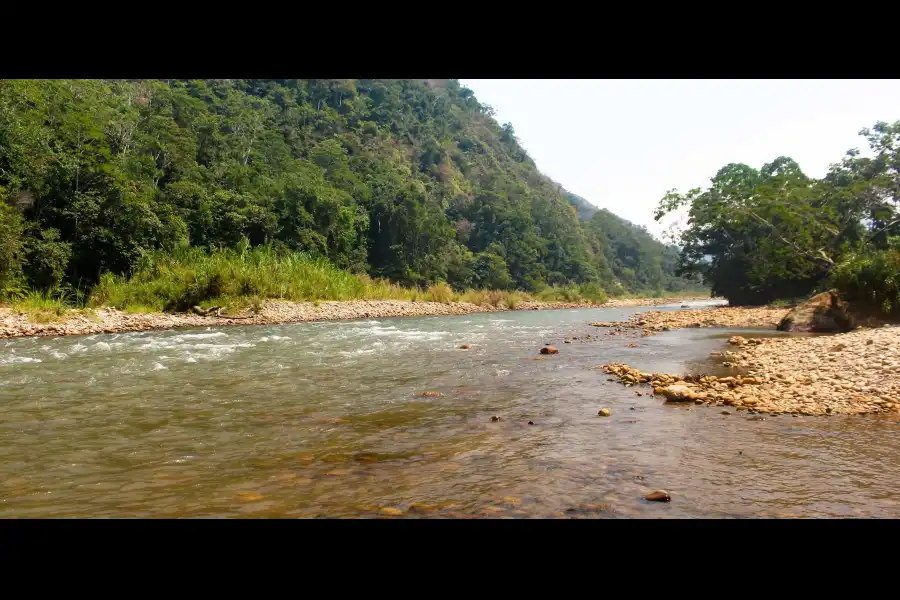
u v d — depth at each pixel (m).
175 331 13.70
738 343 10.65
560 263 70.31
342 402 5.32
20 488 2.97
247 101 65.56
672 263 103.94
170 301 17.62
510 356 8.86
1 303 16.03
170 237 26.22
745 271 32.06
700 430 4.20
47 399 5.43
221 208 33.53
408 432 4.19
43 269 20.72
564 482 3.04
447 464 3.38
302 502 2.77
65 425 4.39
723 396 5.32
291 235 37.94
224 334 12.86
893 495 2.79
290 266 24.22
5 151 21.73
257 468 3.32
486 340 11.62
